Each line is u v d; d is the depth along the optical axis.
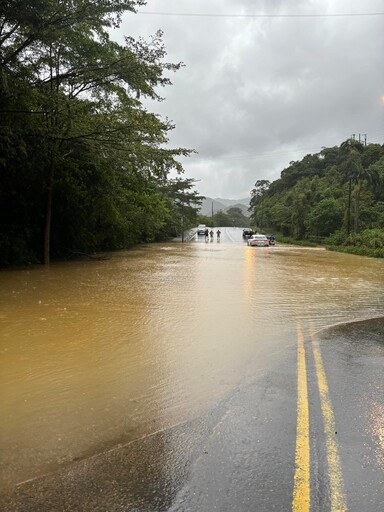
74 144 17.95
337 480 3.01
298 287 13.30
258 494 2.86
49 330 7.39
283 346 6.58
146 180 25.52
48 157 17.50
